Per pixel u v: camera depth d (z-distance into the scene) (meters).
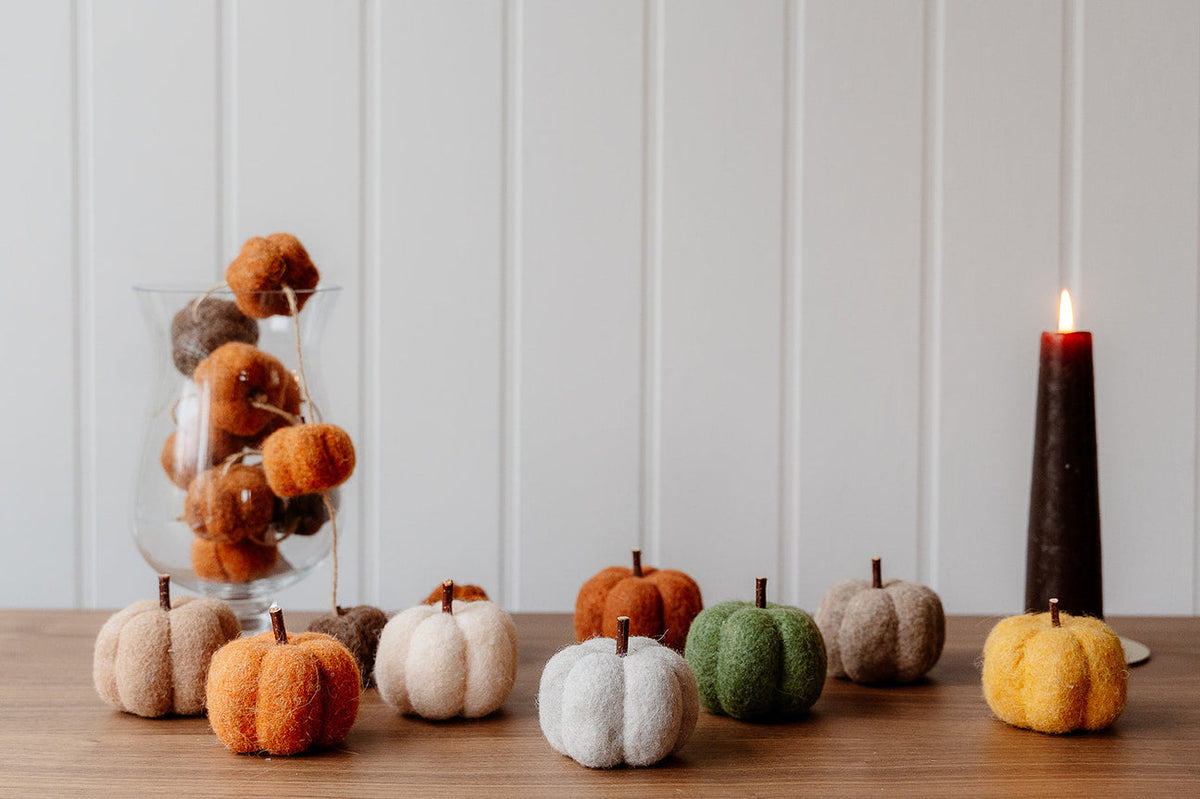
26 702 1.04
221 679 0.96
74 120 1.37
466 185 1.38
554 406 1.39
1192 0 1.39
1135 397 1.41
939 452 1.40
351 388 1.39
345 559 1.40
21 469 1.39
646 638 1.00
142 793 0.92
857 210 1.39
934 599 1.07
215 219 1.37
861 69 1.38
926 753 0.97
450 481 1.39
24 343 1.38
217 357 1.06
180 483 1.08
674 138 1.38
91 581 1.40
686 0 1.37
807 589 1.41
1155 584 1.42
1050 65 1.38
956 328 1.39
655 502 1.40
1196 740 0.99
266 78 1.37
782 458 1.40
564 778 0.94
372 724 1.01
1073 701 0.98
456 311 1.38
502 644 1.01
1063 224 1.39
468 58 1.37
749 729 1.00
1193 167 1.40
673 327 1.39
